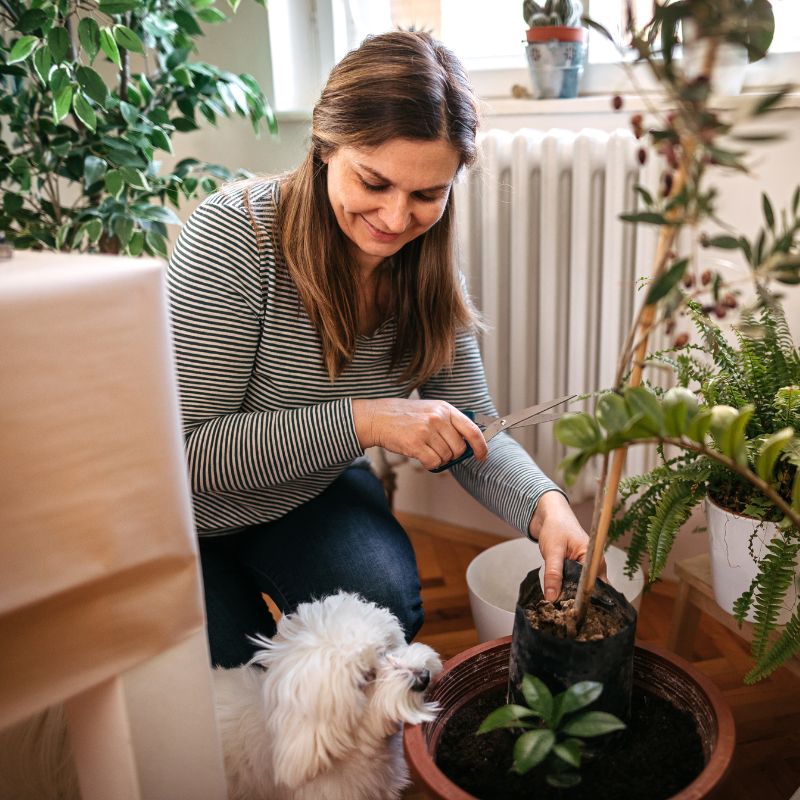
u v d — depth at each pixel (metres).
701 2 0.58
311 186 1.07
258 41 1.84
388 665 0.86
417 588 1.23
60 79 1.34
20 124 1.52
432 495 2.00
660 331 1.44
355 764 0.89
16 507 0.55
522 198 1.52
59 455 0.57
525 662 0.78
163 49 1.59
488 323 1.64
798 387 0.98
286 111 1.85
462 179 1.17
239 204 1.11
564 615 0.82
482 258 1.62
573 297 1.53
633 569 1.12
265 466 1.09
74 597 0.60
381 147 0.95
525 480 1.15
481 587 1.43
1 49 1.47
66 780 0.91
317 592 1.16
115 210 1.46
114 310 0.58
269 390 1.18
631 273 1.49
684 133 0.59
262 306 1.13
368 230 1.04
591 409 1.59
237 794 0.93
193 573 0.67
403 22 1.79
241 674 1.00
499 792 0.75
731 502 1.05
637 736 0.80
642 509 1.08
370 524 1.26
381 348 1.23
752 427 1.02
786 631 0.94
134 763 0.67
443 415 1.06
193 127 1.66
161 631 0.66
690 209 0.63
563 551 1.02
